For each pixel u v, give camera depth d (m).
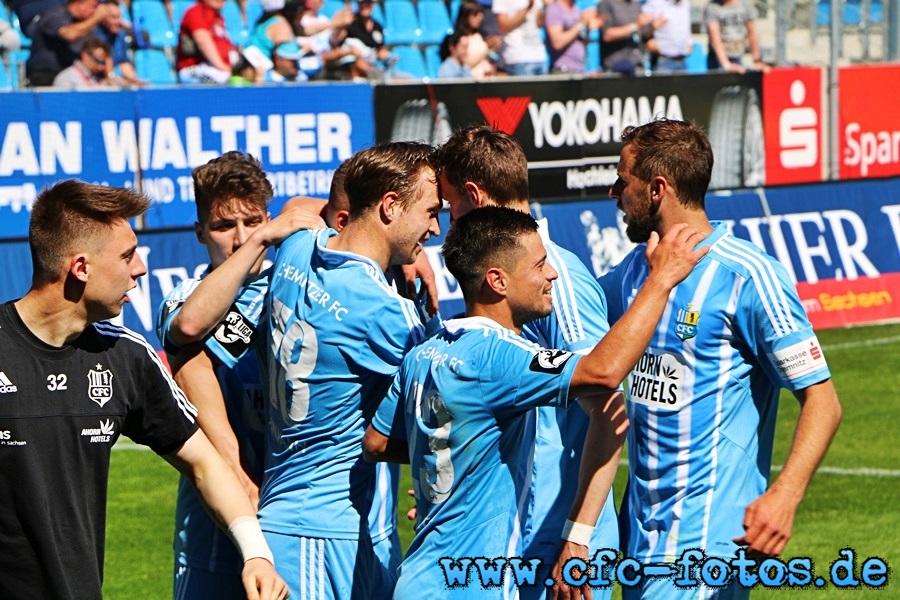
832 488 15.88
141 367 6.73
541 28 29.11
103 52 24.70
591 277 7.80
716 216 25.72
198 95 24.08
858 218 27.55
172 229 21.73
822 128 30.72
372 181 7.51
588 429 7.38
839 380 22.00
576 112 27.69
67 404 6.45
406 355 7.31
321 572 7.59
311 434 7.61
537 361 6.66
